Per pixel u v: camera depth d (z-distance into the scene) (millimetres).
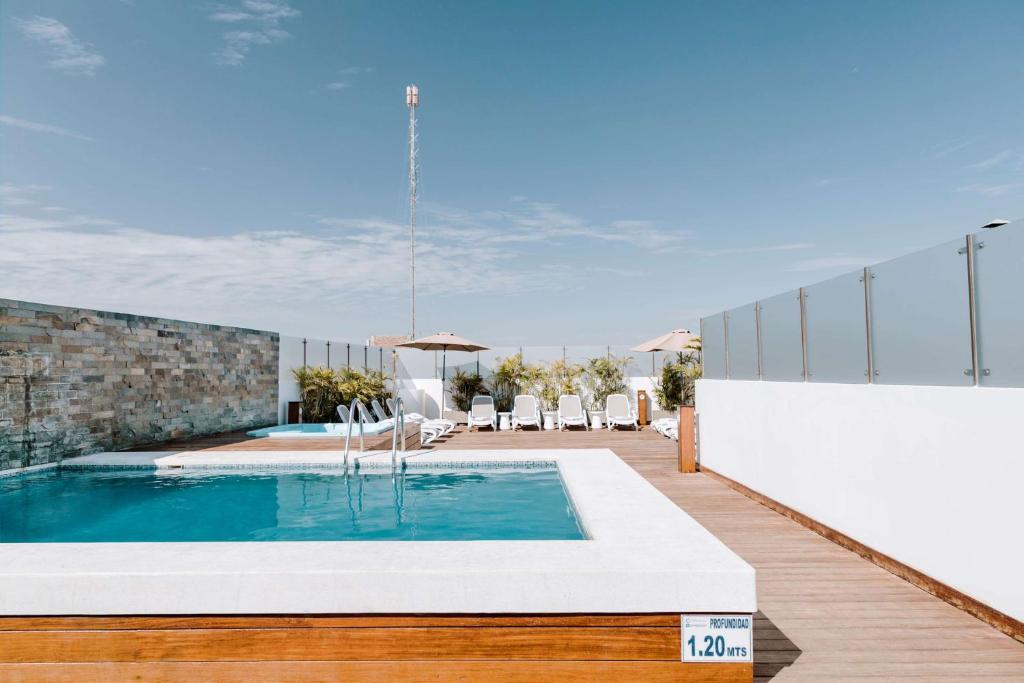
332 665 2994
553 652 2992
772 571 4801
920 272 4590
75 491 7191
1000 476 3711
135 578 2990
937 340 4391
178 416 11172
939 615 3926
